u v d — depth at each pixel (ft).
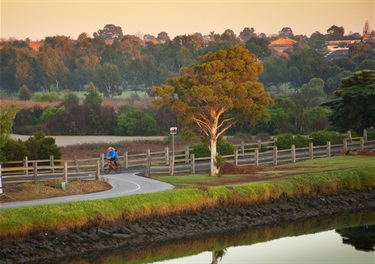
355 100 323.78
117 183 196.13
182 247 160.97
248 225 178.91
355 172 217.56
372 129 317.42
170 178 209.56
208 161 254.88
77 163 231.71
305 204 197.36
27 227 140.36
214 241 167.94
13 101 631.15
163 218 164.25
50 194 170.71
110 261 147.02
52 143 244.42
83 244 145.59
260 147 278.67
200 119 221.66
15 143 228.63
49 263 138.31
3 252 134.31
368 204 208.44
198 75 216.33
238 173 223.92
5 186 172.65
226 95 213.66
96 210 152.66
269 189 190.80
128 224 156.35
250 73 216.13
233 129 414.82
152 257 153.38
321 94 652.89
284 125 400.26
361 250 160.35
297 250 159.74
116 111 530.27
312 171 223.30
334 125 334.44
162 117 450.71
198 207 172.65
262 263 148.77
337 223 189.26
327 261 150.30
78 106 479.00
